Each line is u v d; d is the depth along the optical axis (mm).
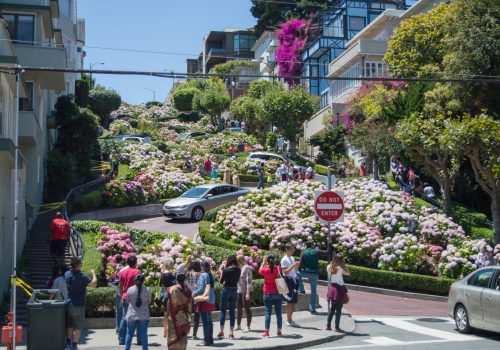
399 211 25469
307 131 61812
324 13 73938
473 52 30938
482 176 32031
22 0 28062
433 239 24969
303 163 52719
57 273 13383
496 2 31453
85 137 36406
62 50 27719
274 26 97500
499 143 26469
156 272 17156
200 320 15422
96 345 12938
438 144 28641
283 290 13789
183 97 89312
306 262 17172
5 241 17969
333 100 57531
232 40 122125
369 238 23734
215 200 31828
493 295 14062
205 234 25562
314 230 24391
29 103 25531
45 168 31391
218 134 61469
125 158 41719
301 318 16359
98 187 34062
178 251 17734
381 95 42500
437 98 33531
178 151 45594
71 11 54250
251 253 19609
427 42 41875
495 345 13297
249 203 27547
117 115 82250
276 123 57281
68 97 36750
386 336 14469
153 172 36844
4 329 11414
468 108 32688
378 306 19469
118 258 17156
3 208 17672
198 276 13086
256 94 72688
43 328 11328
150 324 15258
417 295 21531
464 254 22797
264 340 13414
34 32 28125
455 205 33375
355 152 50281
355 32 69250
